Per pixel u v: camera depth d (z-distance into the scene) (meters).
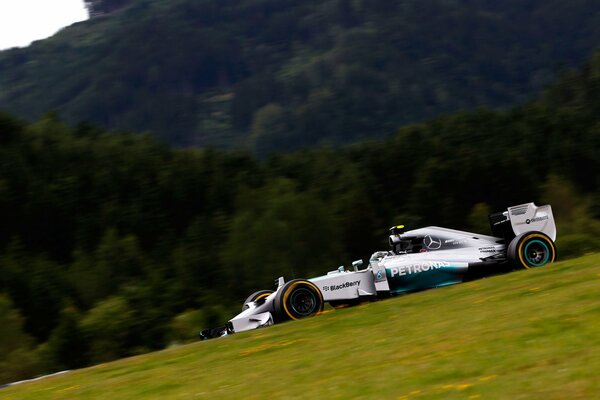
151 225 73.81
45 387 17.89
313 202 66.38
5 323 45.53
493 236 26.69
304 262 63.44
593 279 18.80
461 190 79.31
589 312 14.84
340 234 68.31
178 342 48.94
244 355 17.70
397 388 12.27
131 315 48.78
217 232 68.25
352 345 16.41
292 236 63.59
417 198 78.94
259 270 62.16
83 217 74.88
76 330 46.91
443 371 12.73
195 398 13.81
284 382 14.01
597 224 71.75
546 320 14.94
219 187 79.31
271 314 23.67
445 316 17.81
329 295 24.17
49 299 57.88
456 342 14.67
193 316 50.97
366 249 70.50
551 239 26.39
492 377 11.91
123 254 64.81
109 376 18.11
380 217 77.12
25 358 43.66
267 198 71.50
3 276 58.44
